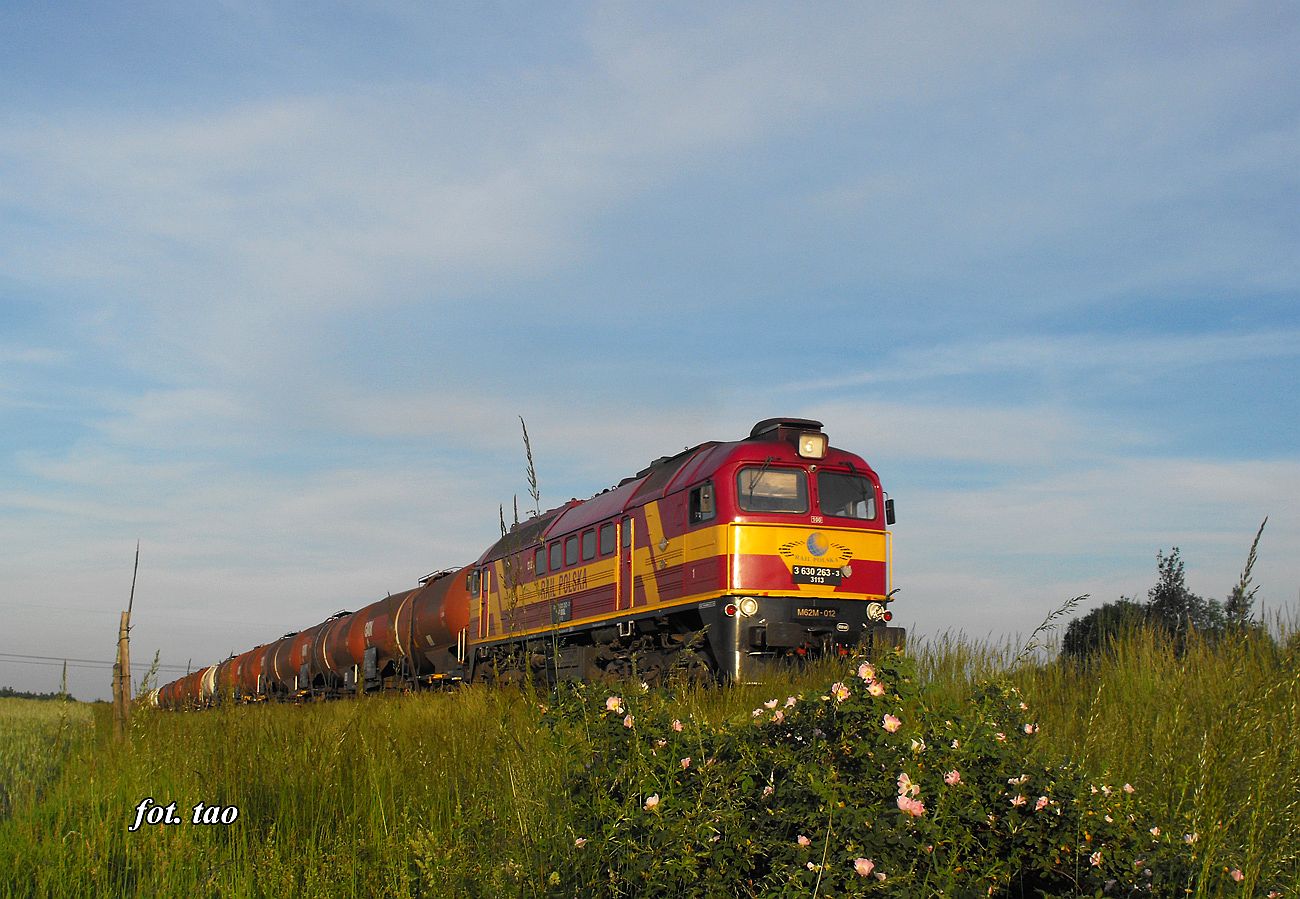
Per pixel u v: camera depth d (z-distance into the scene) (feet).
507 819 17.63
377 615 95.04
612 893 14.97
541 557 71.46
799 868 13.61
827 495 53.62
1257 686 15.53
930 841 14.40
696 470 54.90
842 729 15.97
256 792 24.82
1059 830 15.71
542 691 18.33
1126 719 22.47
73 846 21.29
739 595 50.52
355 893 18.89
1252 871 13.91
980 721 17.22
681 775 16.75
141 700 27.96
